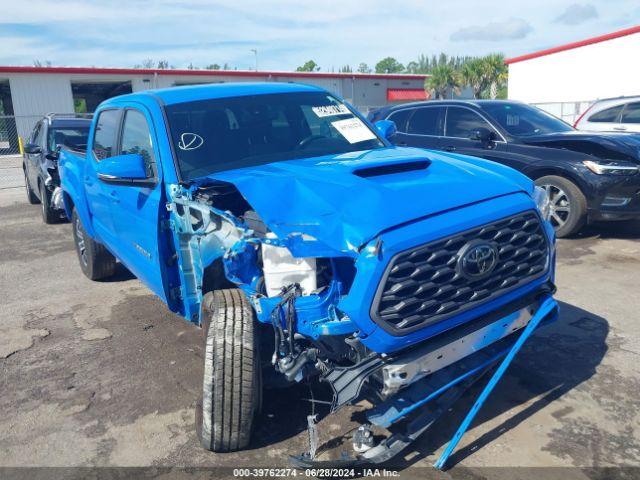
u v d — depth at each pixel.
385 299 2.72
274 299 2.94
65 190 6.74
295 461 2.95
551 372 4.06
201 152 4.13
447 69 44.81
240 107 4.52
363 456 2.99
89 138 5.89
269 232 3.02
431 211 2.92
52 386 4.29
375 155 3.88
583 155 7.17
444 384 3.00
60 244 8.90
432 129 8.87
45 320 5.63
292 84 5.16
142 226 4.32
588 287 5.70
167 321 5.44
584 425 3.44
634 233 7.70
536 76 30.69
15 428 3.75
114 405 3.97
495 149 8.00
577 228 7.38
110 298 6.18
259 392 3.24
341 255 2.78
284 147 4.34
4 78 29.44
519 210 3.16
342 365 3.03
